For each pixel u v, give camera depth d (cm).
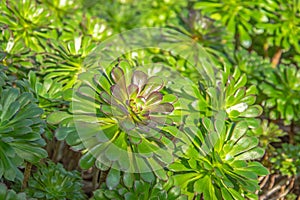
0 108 89
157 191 91
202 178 91
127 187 94
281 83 143
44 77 113
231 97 102
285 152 134
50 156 131
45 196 102
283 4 151
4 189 85
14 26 124
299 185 142
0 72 98
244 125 95
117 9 176
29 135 88
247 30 150
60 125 87
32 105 91
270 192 132
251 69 146
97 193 94
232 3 153
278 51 166
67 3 146
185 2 178
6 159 86
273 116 141
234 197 90
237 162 94
